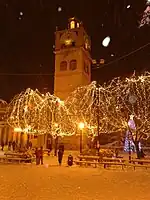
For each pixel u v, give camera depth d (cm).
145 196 893
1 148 3903
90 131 4050
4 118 4575
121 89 3291
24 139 4391
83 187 1060
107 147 3884
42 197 848
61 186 1072
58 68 4934
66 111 4094
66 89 4744
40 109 4047
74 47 4916
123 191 984
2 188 1000
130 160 2016
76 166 2028
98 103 3534
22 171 1611
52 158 2731
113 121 3500
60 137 4309
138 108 3159
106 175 1505
